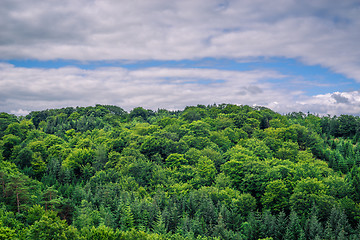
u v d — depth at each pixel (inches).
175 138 5418.3
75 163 4559.5
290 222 2933.1
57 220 2298.2
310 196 3245.6
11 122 7573.8
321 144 6077.8
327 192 3479.3
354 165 4909.0
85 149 4894.2
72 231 2202.3
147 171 4188.0
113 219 2910.9
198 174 4143.7
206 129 5979.3
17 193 2827.3
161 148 4926.2
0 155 4591.5
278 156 5073.8
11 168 4057.6
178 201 3344.0
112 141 5196.9
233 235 2768.2
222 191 3489.2
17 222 2513.5
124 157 4429.1
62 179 4148.6
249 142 5433.1
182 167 4259.4
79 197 3425.2
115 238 2332.7
